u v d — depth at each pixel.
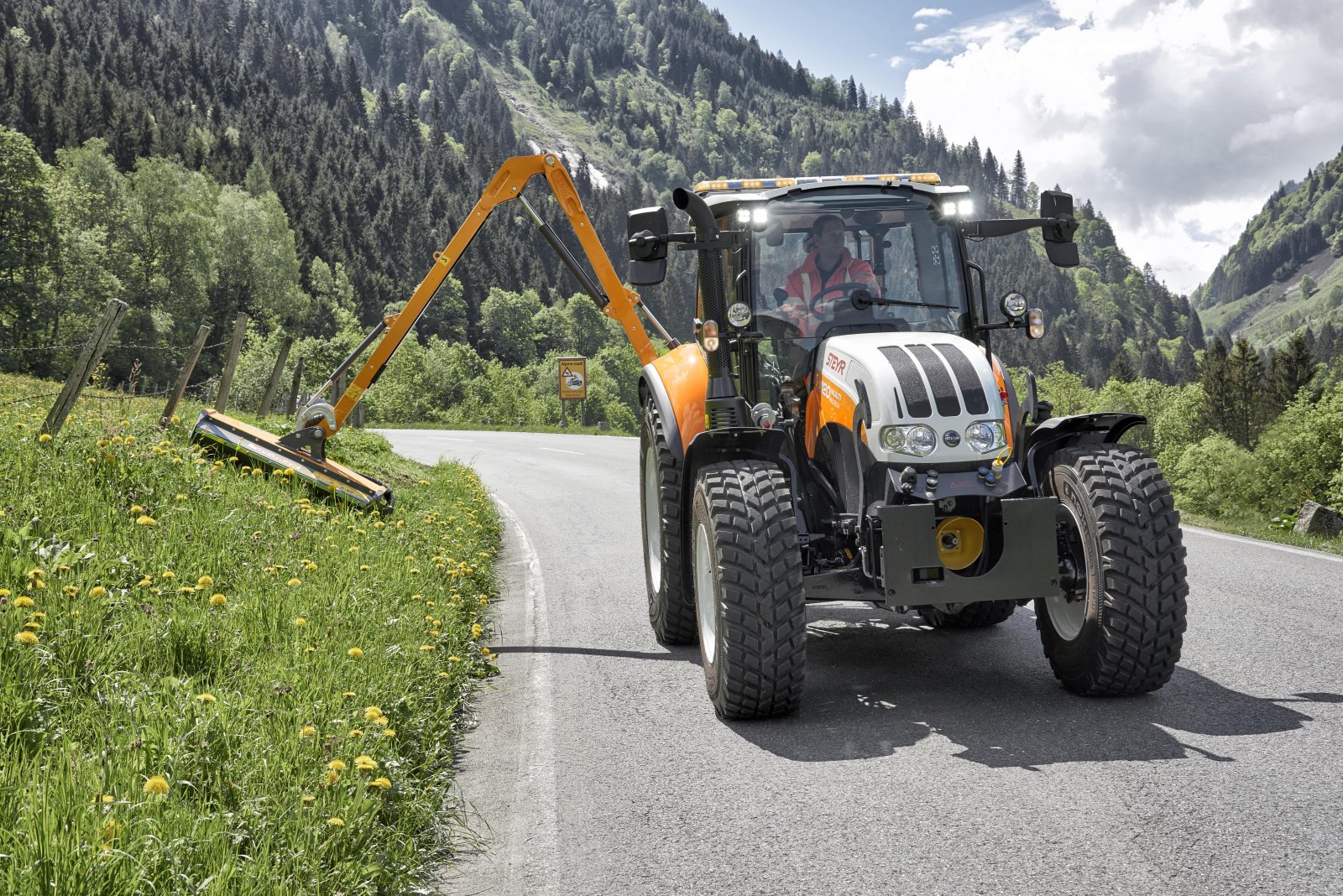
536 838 3.77
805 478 5.77
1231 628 6.60
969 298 6.00
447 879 3.47
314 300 136.12
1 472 6.73
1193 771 4.05
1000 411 5.06
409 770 4.07
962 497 4.95
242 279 108.38
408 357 93.88
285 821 3.29
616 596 8.62
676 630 6.72
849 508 5.37
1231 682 5.34
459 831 3.85
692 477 5.75
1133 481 5.04
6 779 3.24
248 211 110.62
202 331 11.16
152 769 3.50
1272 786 3.85
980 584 4.86
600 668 6.27
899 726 4.86
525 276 193.50
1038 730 4.68
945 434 4.96
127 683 4.23
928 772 4.21
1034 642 6.44
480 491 15.92
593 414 136.75
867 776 4.20
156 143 148.38
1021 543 4.87
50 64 159.62
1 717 3.74
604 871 3.47
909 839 3.56
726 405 6.00
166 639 4.76
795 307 6.01
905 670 5.88
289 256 113.88
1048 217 5.95
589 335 172.00
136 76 199.12
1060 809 3.75
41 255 69.81
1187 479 68.31
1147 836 3.48
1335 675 5.39
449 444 33.44
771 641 4.88
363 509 9.95
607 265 9.83
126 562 5.70
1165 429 112.44
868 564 5.07
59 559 5.37
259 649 4.98
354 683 4.64
